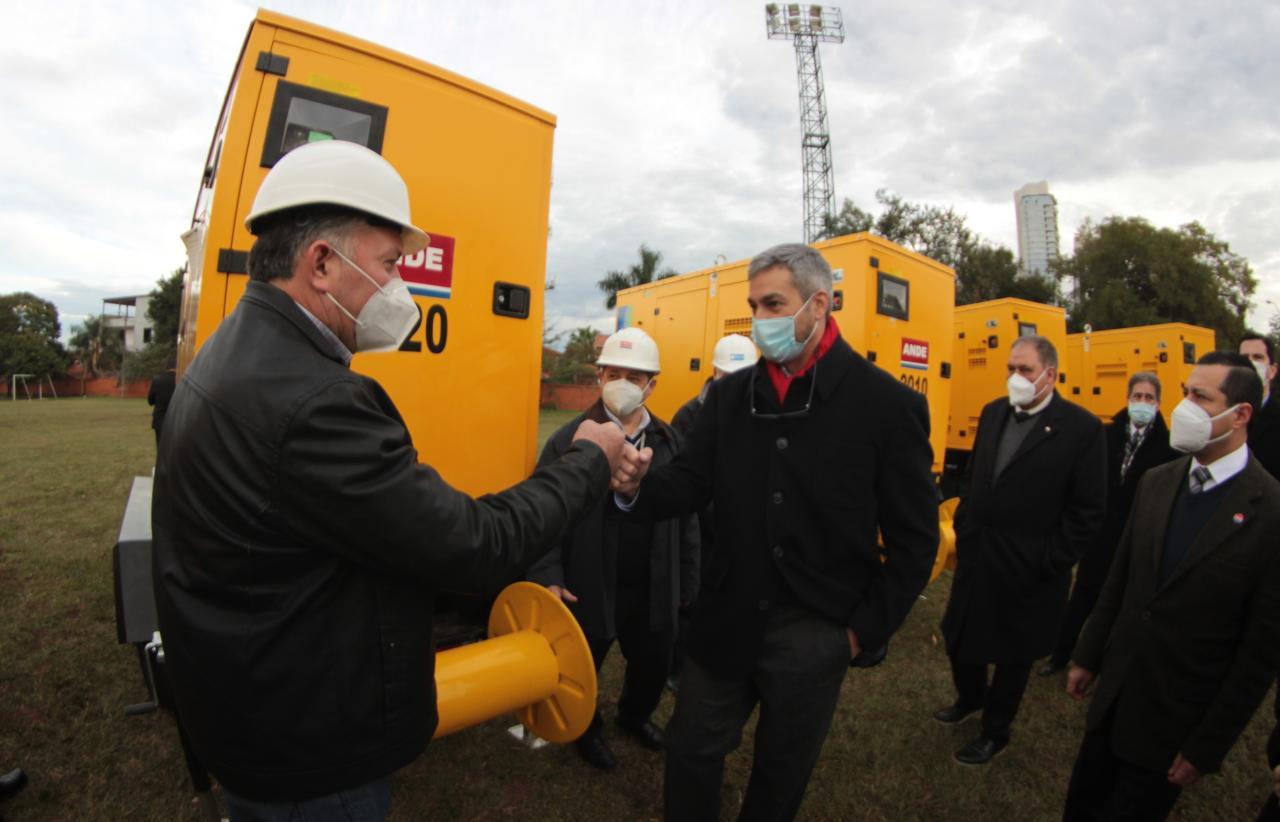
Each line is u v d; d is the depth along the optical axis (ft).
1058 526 9.59
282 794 3.51
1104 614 7.40
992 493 9.97
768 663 6.04
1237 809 9.00
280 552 3.36
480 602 8.68
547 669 6.66
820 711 6.01
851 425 5.96
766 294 5.99
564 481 4.35
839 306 16.55
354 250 3.77
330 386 3.41
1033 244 262.06
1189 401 6.48
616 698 11.39
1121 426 13.84
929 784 9.29
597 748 9.21
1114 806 6.63
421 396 8.23
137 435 49.62
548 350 108.17
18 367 138.10
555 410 90.33
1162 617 6.34
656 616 9.05
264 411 3.29
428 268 8.20
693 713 6.31
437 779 8.81
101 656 11.73
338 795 3.67
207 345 3.69
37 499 24.44
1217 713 5.74
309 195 3.65
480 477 8.79
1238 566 5.89
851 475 5.95
